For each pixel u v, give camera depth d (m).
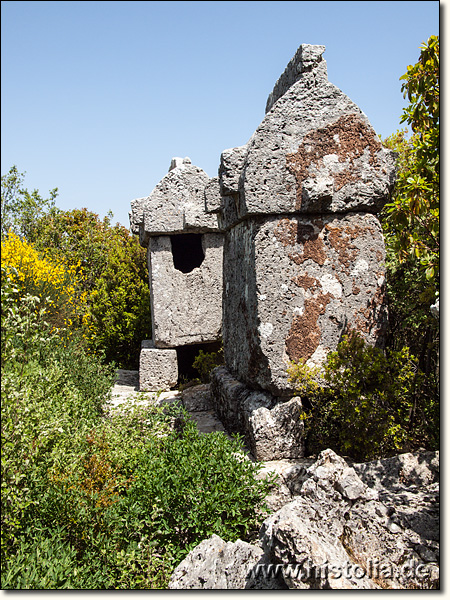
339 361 4.87
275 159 5.31
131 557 3.51
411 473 4.21
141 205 9.34
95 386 7.08
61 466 4.14
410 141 7.23
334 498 3.35
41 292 8.98
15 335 3.95
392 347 5.80
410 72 4.91
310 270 5.37
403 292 5.64
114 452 4.61
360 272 5.42
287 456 5.11
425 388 5.21
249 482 4.25
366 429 4.80
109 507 3.83
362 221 5.45
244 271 5.87
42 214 16.27
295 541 2.96
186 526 3.94
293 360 5.31
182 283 9.09
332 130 5.38
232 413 5.91
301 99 5.36
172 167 9.56
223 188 5.72
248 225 5.66
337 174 5.38
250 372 5.65
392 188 5.49
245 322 5.84
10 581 3.18
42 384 4.64
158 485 4.01
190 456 4.35
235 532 4.12
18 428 3.59
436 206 4.52
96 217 17.06
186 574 3.34
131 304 12.01
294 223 5.36
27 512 3.79
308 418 5.25
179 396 8.03
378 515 3.38
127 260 12.37
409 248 4.67
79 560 3.64
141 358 8.98
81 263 15.83
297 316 5.33
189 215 8.78
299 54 5.43
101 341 11.77
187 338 9.06
